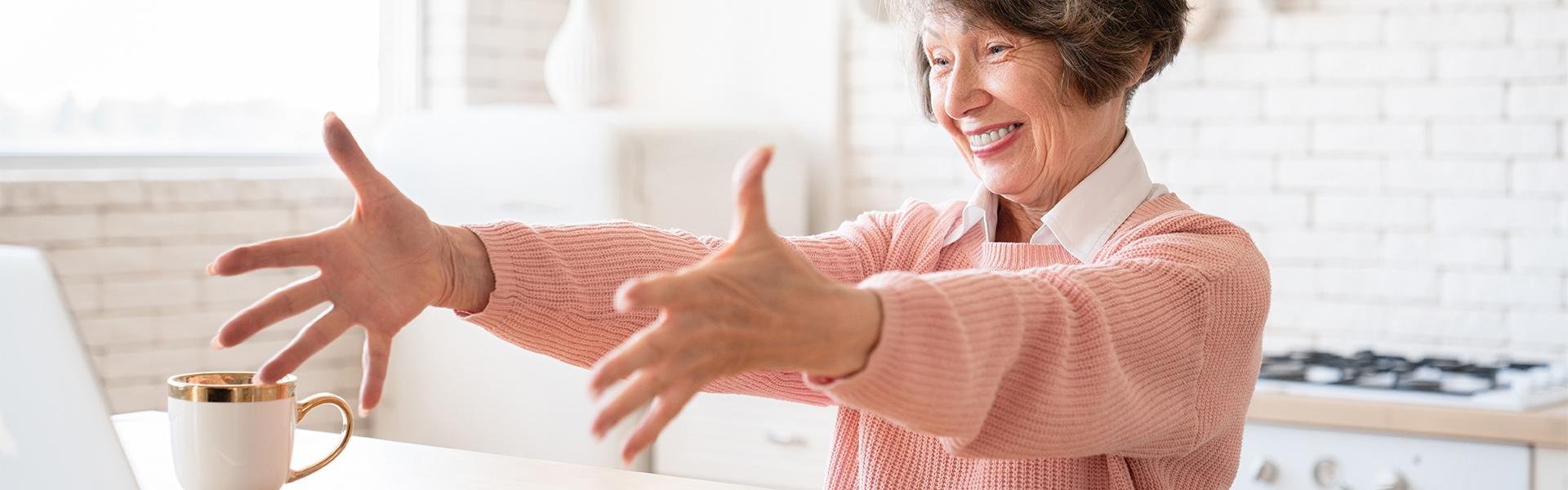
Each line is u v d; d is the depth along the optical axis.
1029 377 0.85
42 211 2.57
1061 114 1.20
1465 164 2.67
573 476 1.29
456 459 1.36
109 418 0.82
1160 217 1.16
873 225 1.39
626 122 2.79
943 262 1.36
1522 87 2.61
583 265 1.06
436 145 2.98
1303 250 2.82
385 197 0.88
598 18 3.19
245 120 3.11
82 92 2.79
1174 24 1.22
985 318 0.79
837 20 3.23
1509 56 2.62
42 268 0.82
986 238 1.33
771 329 0.66
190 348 2.87
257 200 2.96
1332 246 2.79
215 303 2.91
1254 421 2.15
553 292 1.03
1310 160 2.80
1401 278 2.74
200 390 1.10
